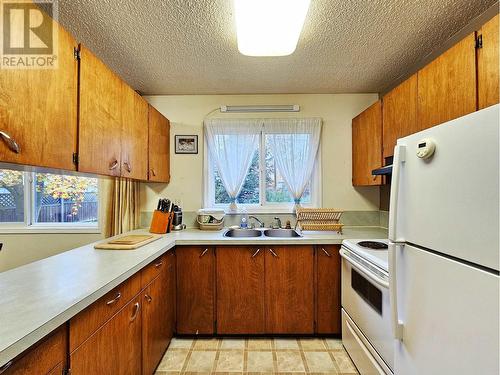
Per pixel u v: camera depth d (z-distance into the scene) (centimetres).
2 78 91
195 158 278
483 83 115
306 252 211
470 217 76
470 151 76
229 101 278
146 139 217
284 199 283
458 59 128
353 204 276
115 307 121
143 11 146
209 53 193
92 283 108
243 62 207
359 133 254
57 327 84
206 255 212
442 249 87
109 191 246
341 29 164
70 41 125
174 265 212
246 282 211
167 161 269
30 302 90
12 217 280
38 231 276
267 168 283
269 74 229
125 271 124
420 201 98
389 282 111
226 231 251
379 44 181
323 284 211
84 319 99
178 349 199
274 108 275
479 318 73
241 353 194
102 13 148
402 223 109
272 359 187
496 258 69
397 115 186
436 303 90
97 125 146
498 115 68
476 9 147
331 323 212
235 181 273
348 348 188
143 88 259
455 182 82
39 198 287
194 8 144
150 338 161
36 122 105
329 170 277
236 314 212
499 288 68
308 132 273
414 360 101
